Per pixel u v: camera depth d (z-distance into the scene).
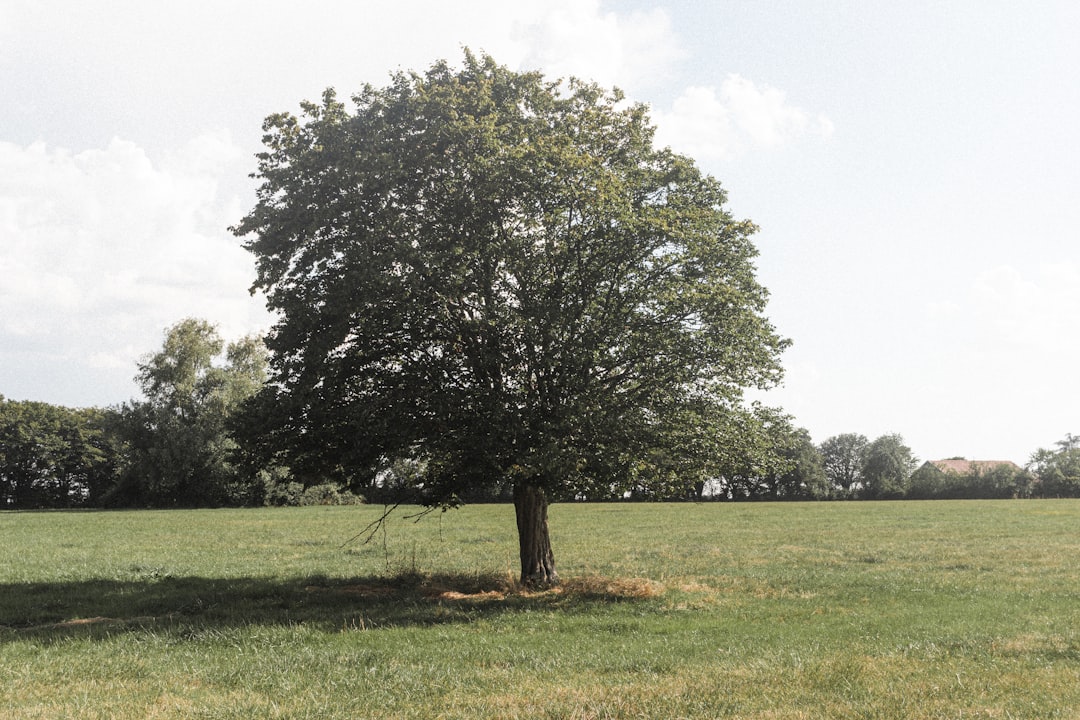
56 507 117.38
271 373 21.94
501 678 11.98
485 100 21.03
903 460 145.75
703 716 9.65
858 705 10.07
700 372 21.89
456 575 26.88
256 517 67.81
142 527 55.25
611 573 28.91
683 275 21.52
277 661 13.16
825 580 26.33
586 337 20.34
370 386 20.98
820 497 128.88
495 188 19.58
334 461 21.19
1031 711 9.73
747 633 16.22
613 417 20.31
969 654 13.89
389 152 20.70
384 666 12.69
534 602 20.52
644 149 23.56
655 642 15.14
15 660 13.31
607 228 20.52
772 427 23.34
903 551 37.38
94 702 10.48
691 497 131.88
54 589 23.42
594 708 9.98
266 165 22.36
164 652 14.21
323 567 30.25
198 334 89.31
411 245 19.55
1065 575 27.75
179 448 85.12
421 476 21.06
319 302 21.08
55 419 119.50
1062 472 125.25
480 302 21.31
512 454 19.72
